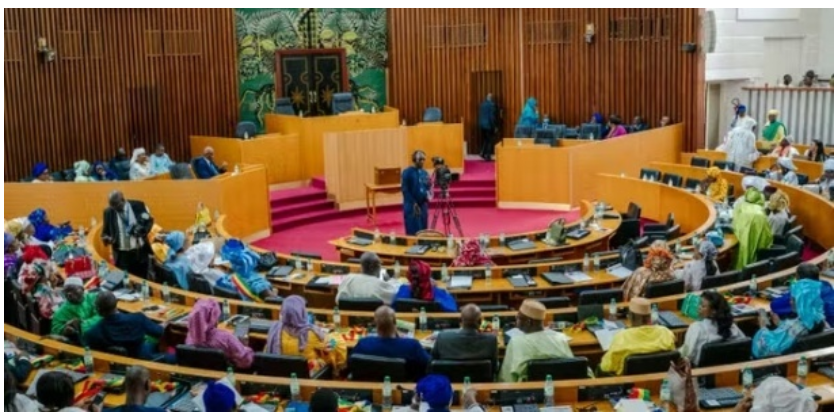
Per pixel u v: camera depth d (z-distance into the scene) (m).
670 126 20.48
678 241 12.45
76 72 19.61
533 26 22.27
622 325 8.39
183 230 15.62
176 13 20.75
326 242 16.50
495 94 22.92
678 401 6.33
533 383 6.61
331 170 18.45
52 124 19.36
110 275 10.21
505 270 10.84
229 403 6.23
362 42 22.92
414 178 15.73
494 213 18.44
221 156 19.73
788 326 7.57
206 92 21.36
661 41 20.88
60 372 5.92
